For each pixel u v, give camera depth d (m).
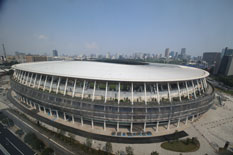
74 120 66.56
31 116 70.12
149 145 51.78
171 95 68.75
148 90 66.44
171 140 54.50
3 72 179.75
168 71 77.88
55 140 52.72
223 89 144.62
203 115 77.25
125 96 63.75
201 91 80.44
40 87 76.31
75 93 67.50
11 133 56.72
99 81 61.28
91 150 47.91
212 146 52.16
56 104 63.06
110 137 55.44
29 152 47.03
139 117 56.00
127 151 45.09
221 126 66.25
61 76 62.81
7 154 46.00
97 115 57.31
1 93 103.94
